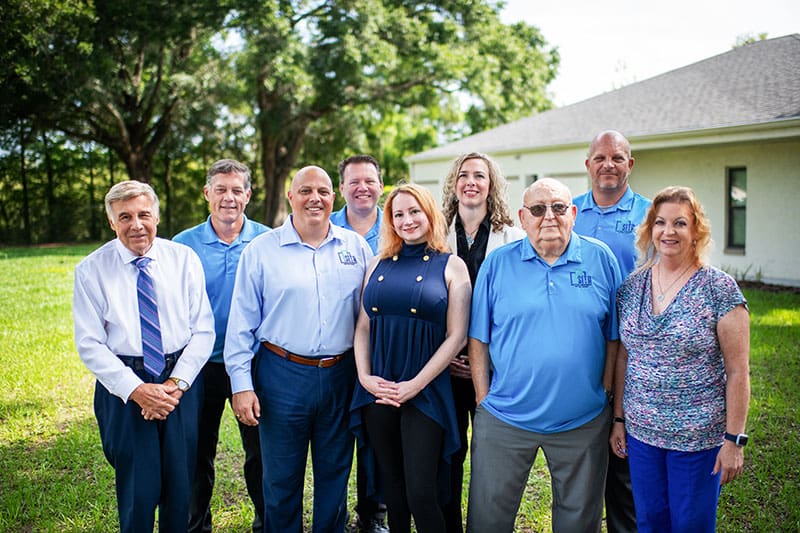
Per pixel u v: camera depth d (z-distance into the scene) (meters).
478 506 2.82
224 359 3.00
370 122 27.36
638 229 2.65
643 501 2.59
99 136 21.19
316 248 3.03
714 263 12.59
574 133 14.10
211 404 3.30
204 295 3.02
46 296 10.40
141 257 2.84
